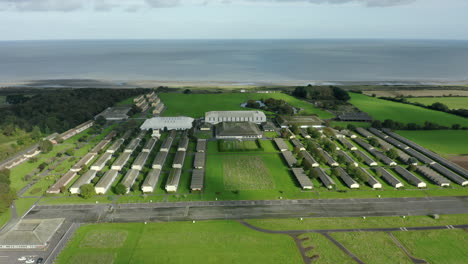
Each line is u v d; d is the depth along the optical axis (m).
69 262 71.00
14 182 111.25
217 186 108.19
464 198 100.38
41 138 155.00
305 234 81.75
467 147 146.25
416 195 102.44
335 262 71.56
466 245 77.50
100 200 98.56
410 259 72.62
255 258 72.62
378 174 115.00
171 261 71.50
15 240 74.62
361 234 81.88
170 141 148.25
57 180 109.19
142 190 103.94
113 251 74.69
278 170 121.38
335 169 115.19
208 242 78.25
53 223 81.12
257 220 88.31
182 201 98.38
